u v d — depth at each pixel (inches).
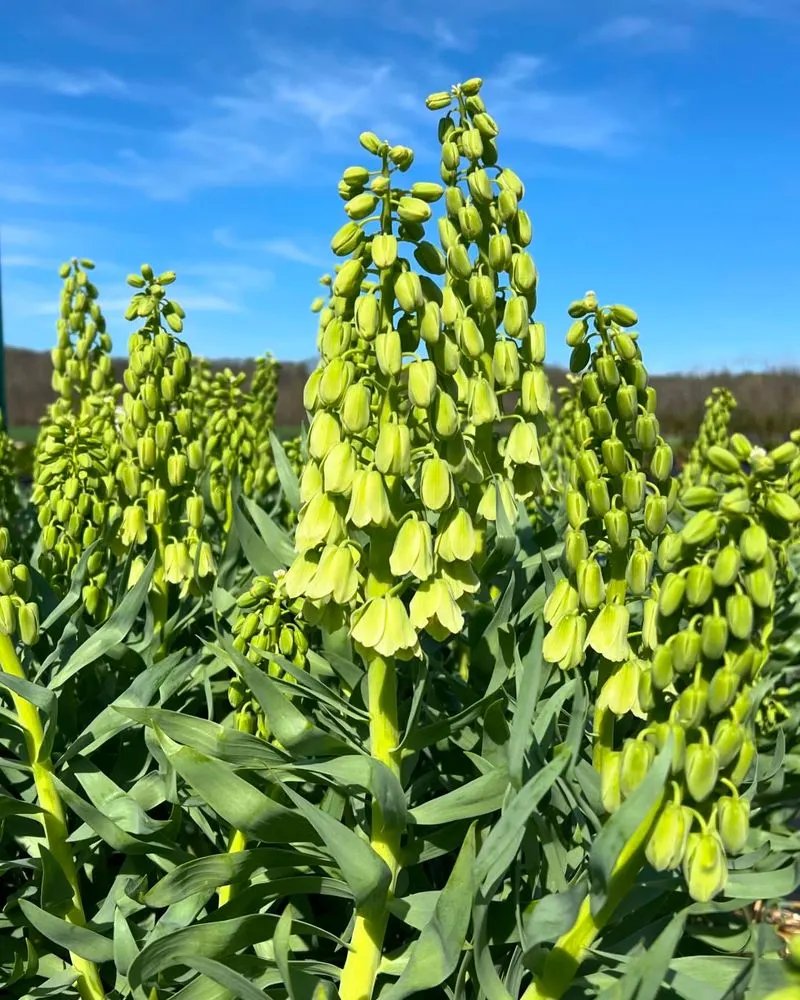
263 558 28.7
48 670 27.0
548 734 20.7
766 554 12.6
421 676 19.5
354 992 18.4
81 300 45.1
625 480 18.8
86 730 22.9
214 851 26.8
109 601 29.7
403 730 23.3
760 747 31.1
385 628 17.2
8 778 25.2
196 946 18.2
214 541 40.9
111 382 46.7
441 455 17.8
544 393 20.9
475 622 25.7
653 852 13.0
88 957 21.0
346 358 18.2
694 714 12.9
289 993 16.4
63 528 30.2
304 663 22.1
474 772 24.4
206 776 18.1
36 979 24.0
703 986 15.9
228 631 29.1
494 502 20.4
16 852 27.0
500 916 20.1
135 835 22.3
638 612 25.0
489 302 20.0
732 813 12.9
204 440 38.9
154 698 27.1
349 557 17.3
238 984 16.9
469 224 19.7
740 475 12.9
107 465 31.6
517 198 20.4
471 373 21.4
